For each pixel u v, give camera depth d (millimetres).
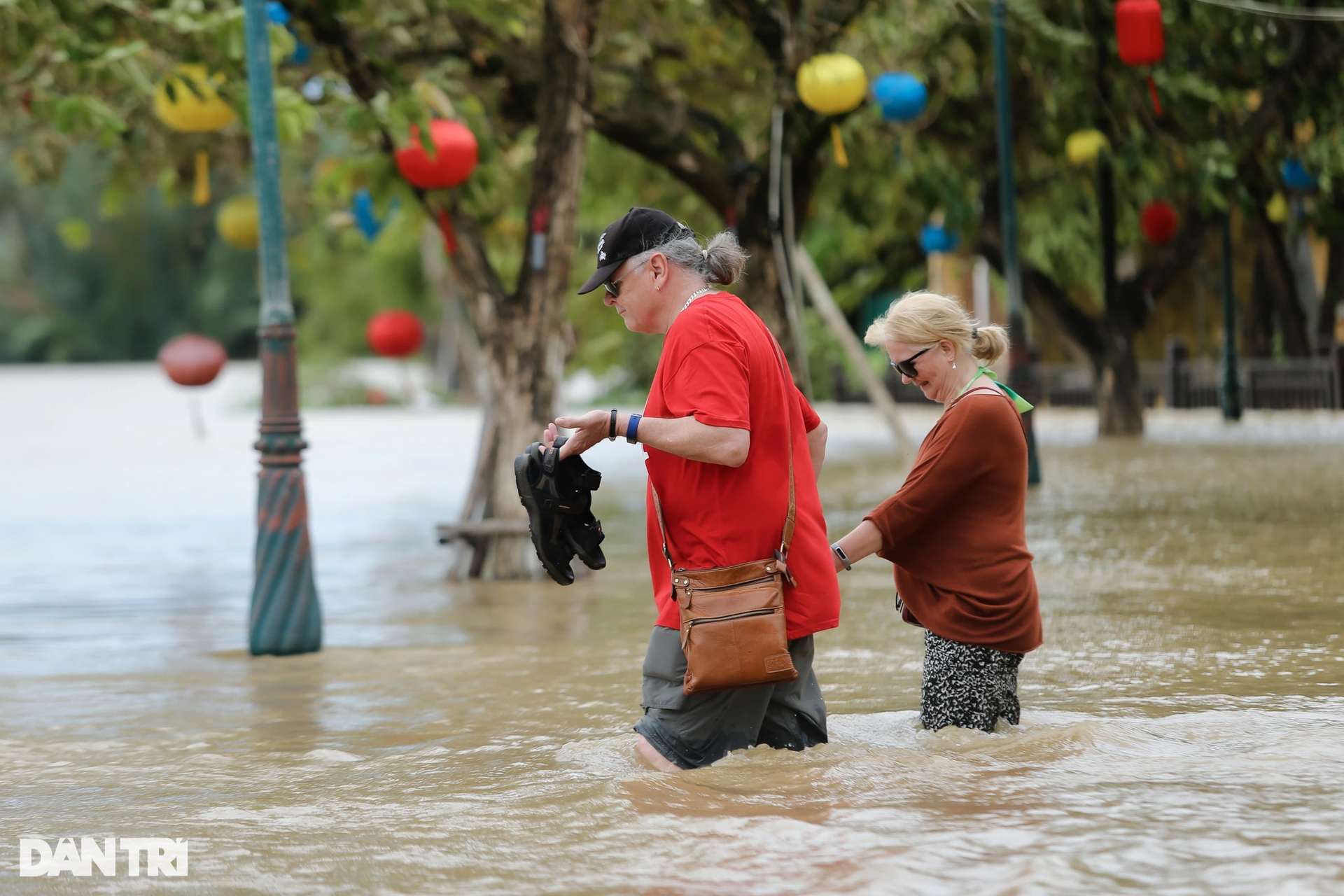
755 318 9578
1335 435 45812
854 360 39250
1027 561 10188
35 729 12156
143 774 10328
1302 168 40094
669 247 9586
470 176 21938
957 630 10133
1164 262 48188
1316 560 19922
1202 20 32375
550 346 22234
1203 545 21812
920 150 42094
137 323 190250
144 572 23734
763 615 9195
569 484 9461
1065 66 32812
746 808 8430
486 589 21031
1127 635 14703
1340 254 56938
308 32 21328
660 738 9648
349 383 106000
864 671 13492
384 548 26406
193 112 19734
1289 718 10570
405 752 10797
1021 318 33062
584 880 7277
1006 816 8047
